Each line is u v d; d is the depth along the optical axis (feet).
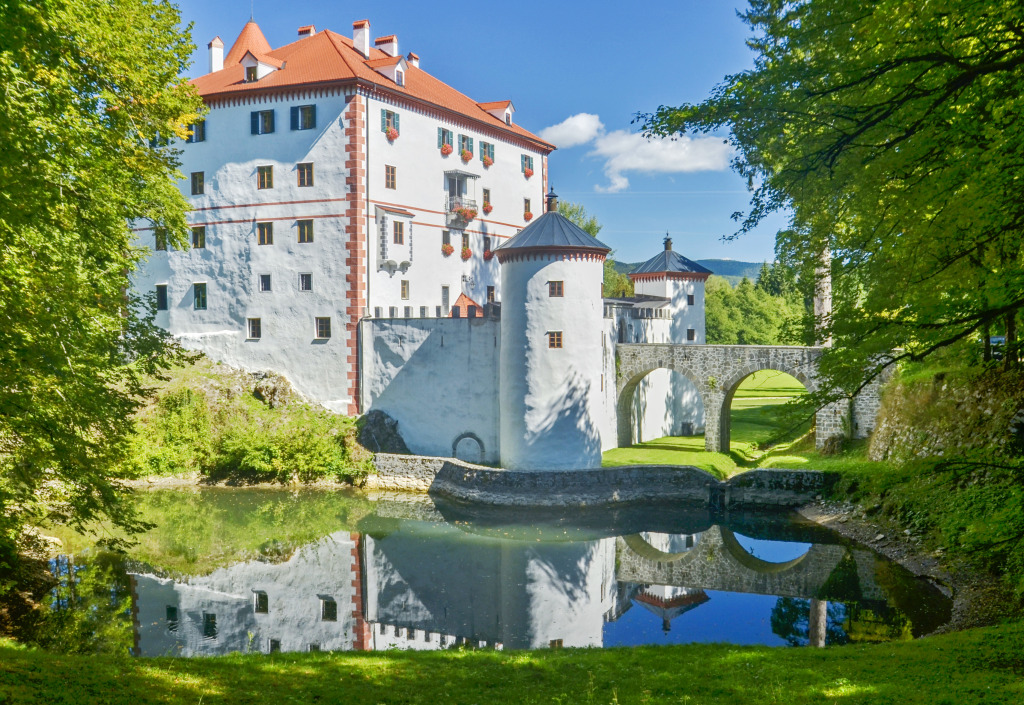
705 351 139.13
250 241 149.07
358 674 46.85
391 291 149.28
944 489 78.84
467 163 167.84
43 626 69.05
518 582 87.40
